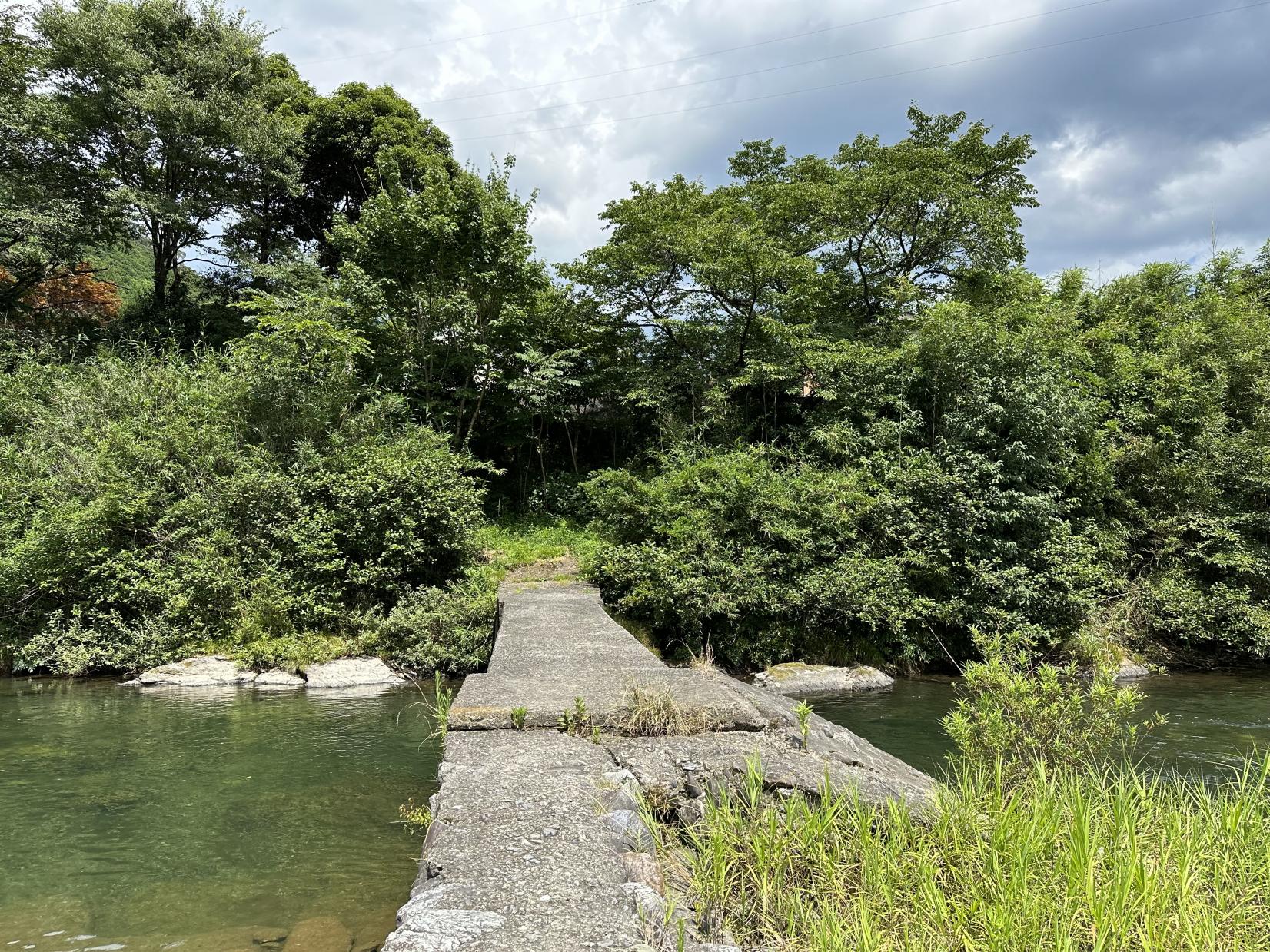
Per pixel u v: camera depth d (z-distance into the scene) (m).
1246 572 13.39
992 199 19.19
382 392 15.44
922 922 2.63
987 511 11.91
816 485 13.12
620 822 3.19
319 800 5.40
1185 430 15.18
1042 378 12.95
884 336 17.55
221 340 19.80
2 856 4.47
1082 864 2.70
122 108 18.72
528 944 2.25
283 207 24.84
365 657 10.61
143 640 10.42
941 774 6.18
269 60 24.55
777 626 12.03
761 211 20.00
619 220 19.31
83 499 11.39
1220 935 2.57
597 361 19.67
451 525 12.13
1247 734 7.71
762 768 3.83
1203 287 21.89
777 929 2.80
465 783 3.63
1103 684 4.67
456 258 17.16
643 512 13.27
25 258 18.98
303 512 11.52
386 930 3.66
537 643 7.08
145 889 4.07
